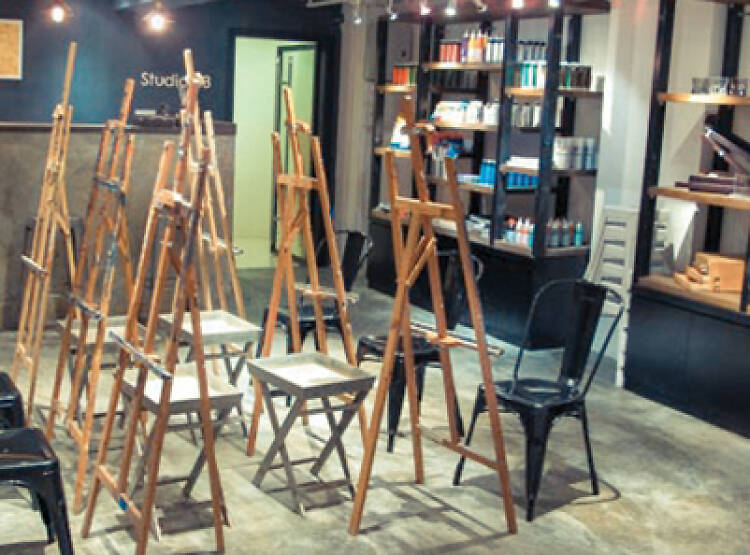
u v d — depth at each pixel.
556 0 6.77
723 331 5.76
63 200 5.23
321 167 4.80
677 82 6.67
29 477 3.43
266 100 11.98
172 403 4.02
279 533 4.19
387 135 9.87
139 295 4.11
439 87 8.68
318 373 4.58
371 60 9.96
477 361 7.01
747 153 5.84
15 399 4.27
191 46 9.89
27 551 3.96
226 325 5.31
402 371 5.14
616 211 6.82
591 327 4.75
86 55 9.52
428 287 8.65
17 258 7.19
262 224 12.26
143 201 7.32
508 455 5.22
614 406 6.15
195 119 5.42
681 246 6.55
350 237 6.47
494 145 8.52
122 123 4.70
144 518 3.80
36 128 7.12
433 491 4.70
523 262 7.35
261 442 5.25
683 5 6.57
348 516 4.39
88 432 4.35
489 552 4.09
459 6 7.75
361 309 8.56
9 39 9.23
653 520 4.48
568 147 7.25
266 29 10.12
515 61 7.46
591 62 7.47
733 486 4.93
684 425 5.84
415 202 4.23
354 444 5.27
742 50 6.38
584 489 4.80
